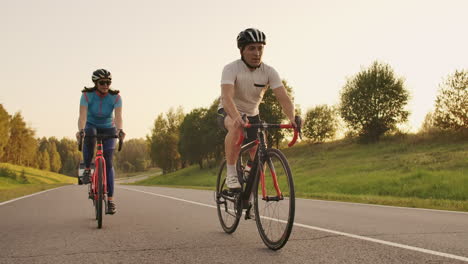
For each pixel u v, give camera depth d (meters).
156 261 3.11
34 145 104.56
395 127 40.78
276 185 3.50
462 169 20.84
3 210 7.30
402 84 40.16
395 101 39.94
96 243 3.87
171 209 7.41
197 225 5.16
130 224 5.25
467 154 25.22
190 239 4.07
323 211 7.31
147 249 3.56
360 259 3.11
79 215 6.41
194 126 64.50
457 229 4.79
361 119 40.78
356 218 6.06
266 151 3.75
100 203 4.91
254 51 3.91
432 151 30.03
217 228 4.88
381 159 30.77
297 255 3.27
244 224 5.09
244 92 4.09
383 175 22.47
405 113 40.19
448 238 4.09
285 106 4.15
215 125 61.94
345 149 42.38
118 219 5.84
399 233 4.44
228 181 4.26
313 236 4.21
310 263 2.99
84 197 11.24
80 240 4.04
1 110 77.06
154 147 81.12
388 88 39.72
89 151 5.35
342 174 26.62
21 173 57.34
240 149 4.29
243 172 4.20
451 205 9.48
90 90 5.31
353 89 41.56
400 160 27.95
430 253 3.32
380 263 2.97
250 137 4.20
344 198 12.21
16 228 4.91
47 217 6.13
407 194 16.80
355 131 42.22
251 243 3.84
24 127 100.94
